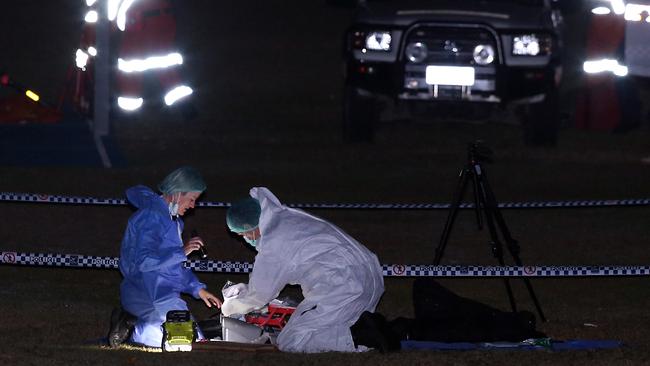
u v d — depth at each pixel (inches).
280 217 949.2
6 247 1375.5
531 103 2012.8
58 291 1204.5
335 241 947.3
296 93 2549.2
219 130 2217.0
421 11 1971.0
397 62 1952.5
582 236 1499.8
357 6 2058.3
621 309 1176.2
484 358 901.8
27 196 1369.3
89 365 862.5
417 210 1625.2
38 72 2554.1
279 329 986.1
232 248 1398.9
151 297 944.9
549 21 1996.8
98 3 1817.2
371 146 2097.7
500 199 1699.1
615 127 2245.3
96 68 1819.6
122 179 1759.4
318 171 1878.7
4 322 1068.5
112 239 1435.8
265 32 3046.3
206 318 1115.3
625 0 2124.8
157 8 2126.0
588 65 2239.2
